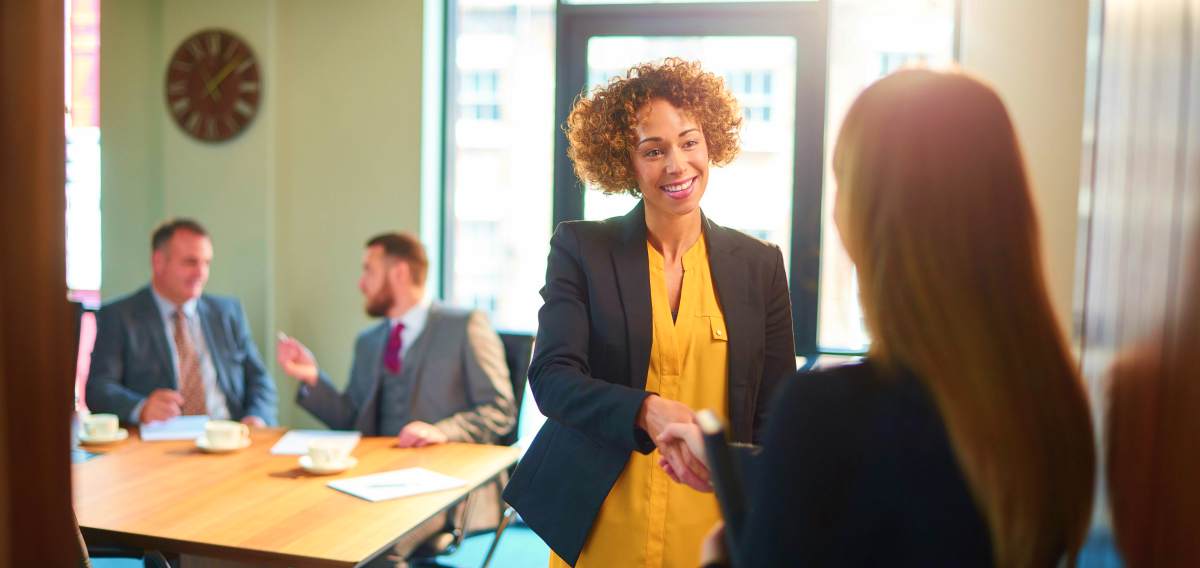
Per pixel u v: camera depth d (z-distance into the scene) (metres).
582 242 1.52
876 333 0.77
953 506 0.72
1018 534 0.72
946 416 0.72
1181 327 0.58
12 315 0.80
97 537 1.95
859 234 0.79
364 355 3.40
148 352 3.45
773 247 1.60
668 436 1.21
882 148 0.78
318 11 4.59
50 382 0.82
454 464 2.59
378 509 2.12
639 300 1.48
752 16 4.29
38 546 0.81
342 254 4.62
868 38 4.21
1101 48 0.78
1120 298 0.71
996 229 0.75
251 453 2.68
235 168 4.61
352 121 4.59
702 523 1.49
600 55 4.48
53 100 0.81
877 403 0.75
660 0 4.37
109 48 4.72
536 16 4.56
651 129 1.46
